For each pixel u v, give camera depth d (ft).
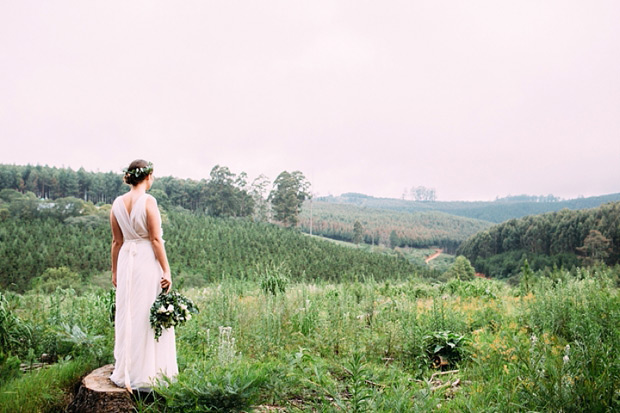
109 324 17.60
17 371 12.63
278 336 19.51
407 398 11.43
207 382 10.52
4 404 10.39
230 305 23.61
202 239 205.26
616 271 24.85
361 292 32.35
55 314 17.84
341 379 14.46
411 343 18.56
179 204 364.38
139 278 11.74
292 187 328.49
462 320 22.84
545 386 10.89
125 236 12.19
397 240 504.84
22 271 142.72
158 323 11.41
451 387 14.29
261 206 354.95
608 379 10.69
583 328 17.06
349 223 549.54
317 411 11.23
